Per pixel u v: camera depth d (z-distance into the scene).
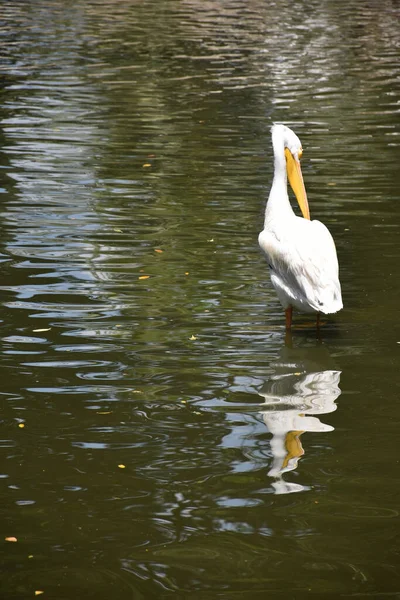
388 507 7.60
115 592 6.48
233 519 7.41
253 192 17.61
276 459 8.39
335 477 8.07
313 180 18.53
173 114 24.27
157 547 7.02
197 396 9.67
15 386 9.82
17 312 11.83
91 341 11.02
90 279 13.05
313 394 9.72
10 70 29.59
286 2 51.53
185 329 11.45
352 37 38.69
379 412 9.30
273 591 6.51
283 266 11.12
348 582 6.60
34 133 21.97
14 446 8.55
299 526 7.31
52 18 42.69
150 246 14.55
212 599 6.41
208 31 39.72
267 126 23.05
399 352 10.80
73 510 7.51
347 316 11.91
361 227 15.53
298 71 30.70
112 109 24.67
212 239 14.94
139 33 38.69
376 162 19.83
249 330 11.48
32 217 15.91
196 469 8.19
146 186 17.98
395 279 13.12
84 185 18.02
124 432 8.85
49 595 6.43
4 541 7.07
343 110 24.94
